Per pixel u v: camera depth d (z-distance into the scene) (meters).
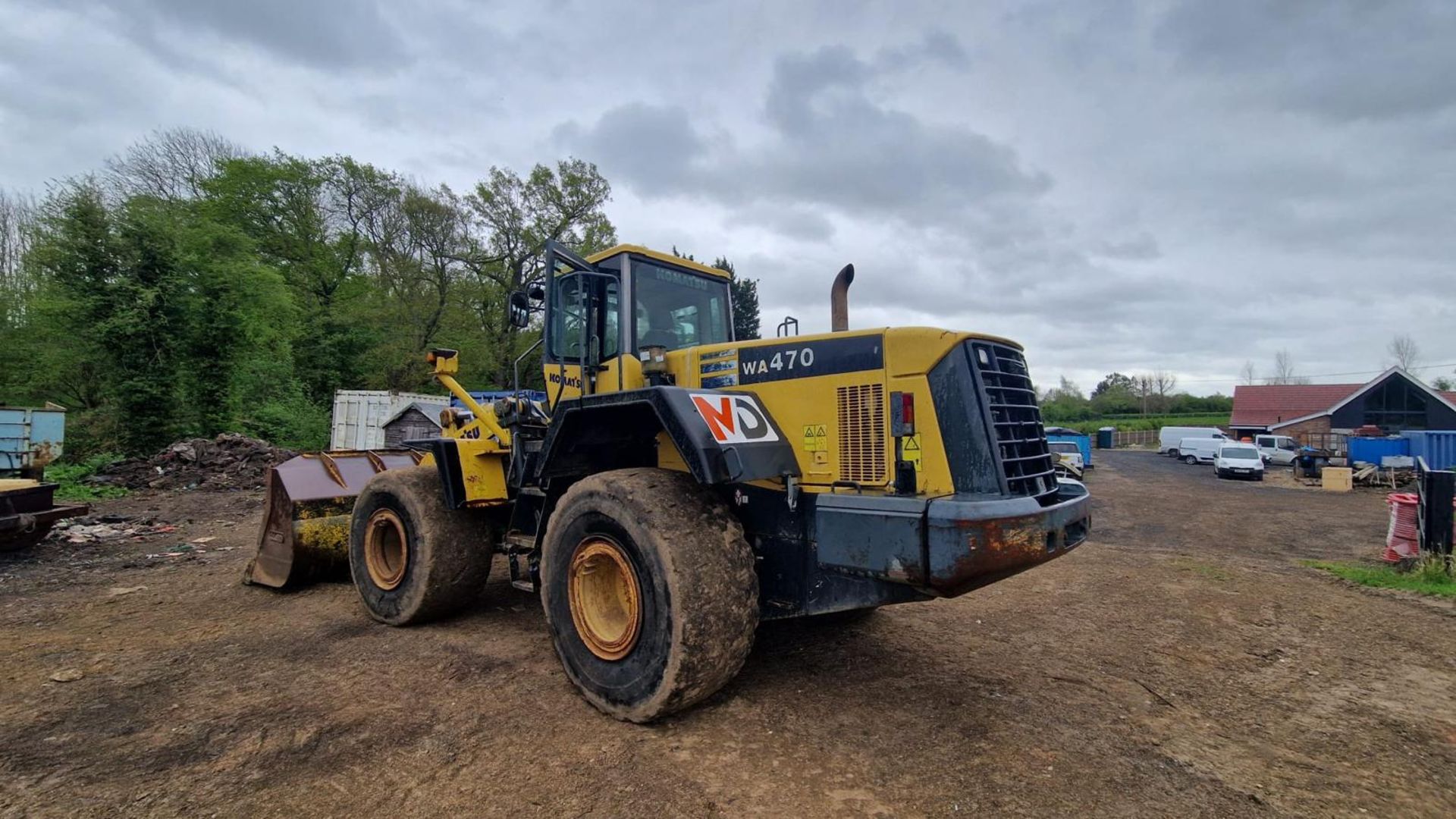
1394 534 8.28
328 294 31.84
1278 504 16.67
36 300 17.25
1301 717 3.62
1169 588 6.63
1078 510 3.45
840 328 4.08
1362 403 37.38
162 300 17.39
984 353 3.42
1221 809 2.68
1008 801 2.69
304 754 2.99
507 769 2.87
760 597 3.72
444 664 4.09
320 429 22.12
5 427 11.17
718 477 3.21
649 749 3.06
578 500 3.62
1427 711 3.71
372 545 5.10
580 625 3.58
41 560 7.32
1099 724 3.43
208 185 29.59
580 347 4.43
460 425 5.42
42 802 2.60
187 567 7.00
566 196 30.28
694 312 4.96
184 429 17.50
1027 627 5.10
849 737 3.21
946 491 3.24
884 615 5.23
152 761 2.92
